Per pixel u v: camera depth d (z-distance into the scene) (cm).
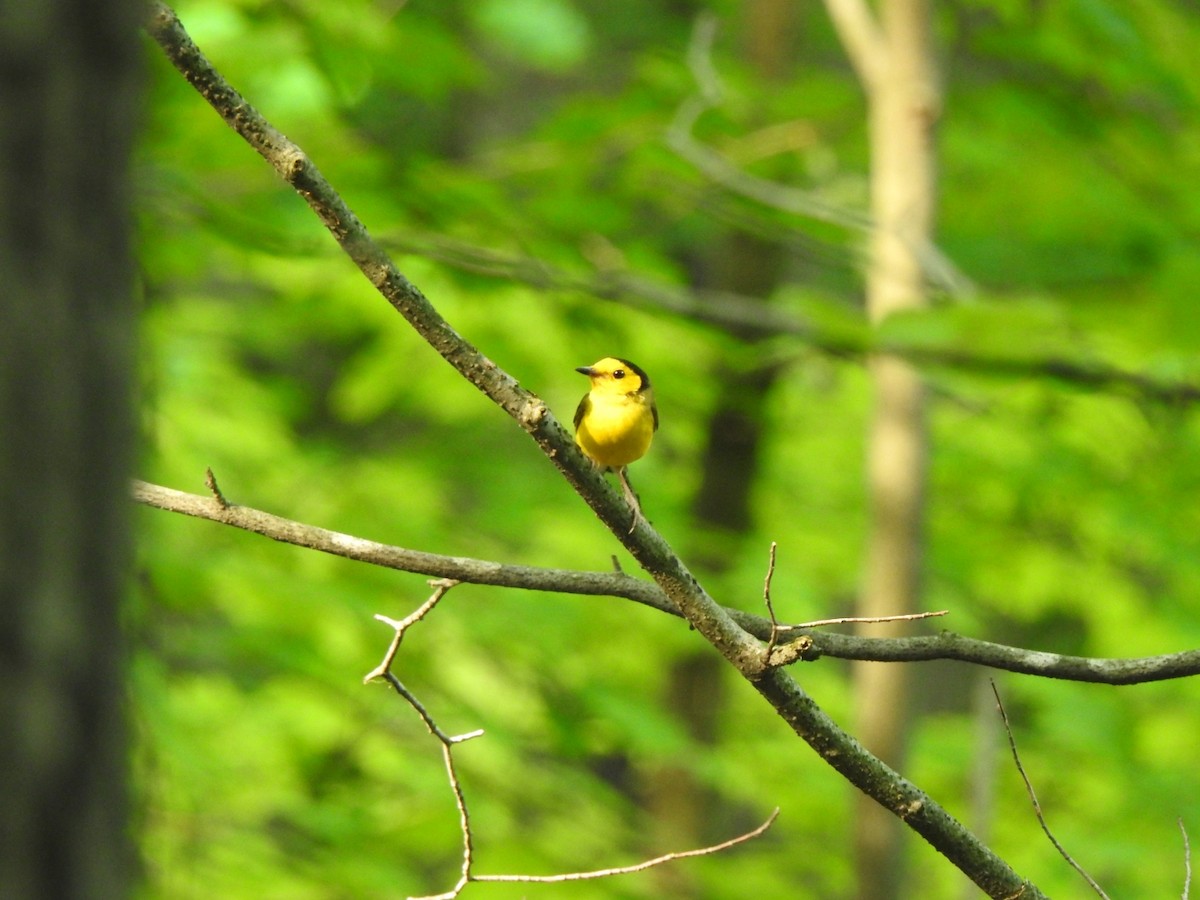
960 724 1703
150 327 567
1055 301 1227
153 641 845
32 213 244
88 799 250
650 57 1367
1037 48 1252
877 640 532
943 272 1149
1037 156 1343
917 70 1205
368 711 1255
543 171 1233
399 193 1087
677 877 1271
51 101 245
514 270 1049
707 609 514
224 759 1133
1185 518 1474
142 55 262
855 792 1231
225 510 521
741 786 1284
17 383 243
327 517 1408
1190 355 1167
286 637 1130
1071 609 1736
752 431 1655
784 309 1221
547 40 1572
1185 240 1223
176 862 869
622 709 1174
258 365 2184
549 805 1238
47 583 245
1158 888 1359
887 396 1218
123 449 259
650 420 740
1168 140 1288
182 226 1055
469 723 1155
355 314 1677
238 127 448
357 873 1100
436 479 1756
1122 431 1447
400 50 1151
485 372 486
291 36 1095
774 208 1251
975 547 1652
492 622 1183
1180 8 1289
